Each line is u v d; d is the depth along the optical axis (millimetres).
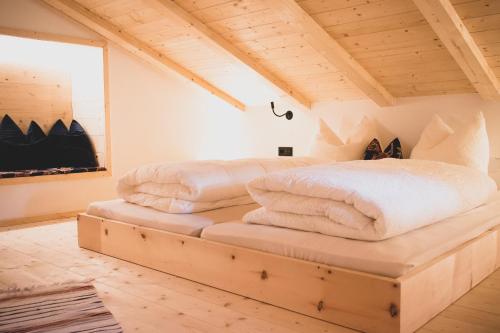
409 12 3160
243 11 3701
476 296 2283
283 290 2150
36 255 3131
